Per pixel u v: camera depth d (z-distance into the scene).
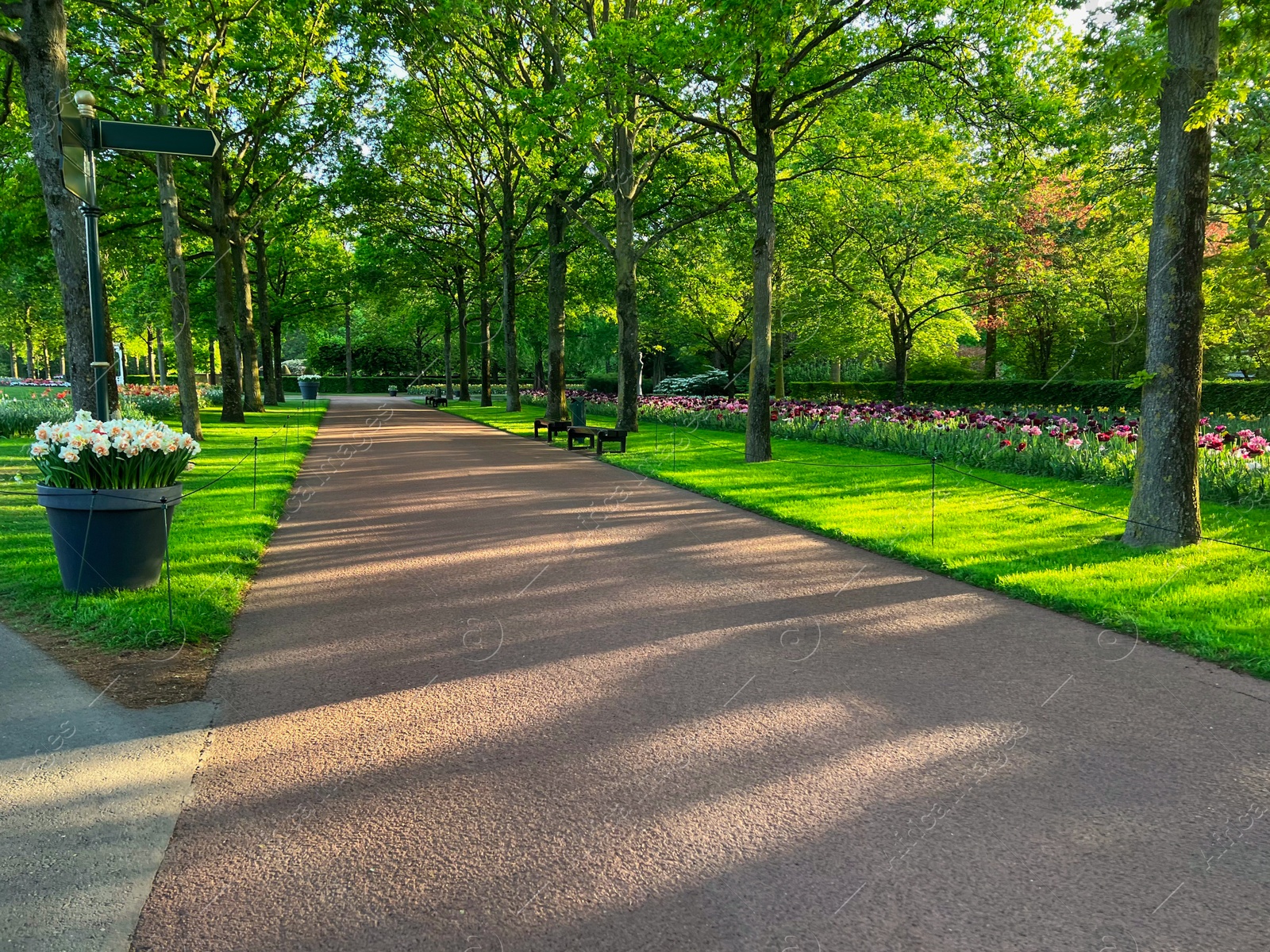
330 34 20.86
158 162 17.47
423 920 2.41
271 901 2.50
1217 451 10.09
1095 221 19.72
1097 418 19.94
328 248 40.59
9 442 15.68
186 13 15.49
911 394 33.03
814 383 41.19
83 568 5.62
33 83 8.39
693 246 24.48
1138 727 3.78
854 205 22.78
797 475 12.58
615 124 15.38
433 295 43.97
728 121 15.85
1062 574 6.30
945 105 13.61
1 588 5.84
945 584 6.37
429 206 34.09
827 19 12.90
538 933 2.36
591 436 16.50
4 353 76.62
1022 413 21.12
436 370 71.31
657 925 2.39
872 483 11.57
